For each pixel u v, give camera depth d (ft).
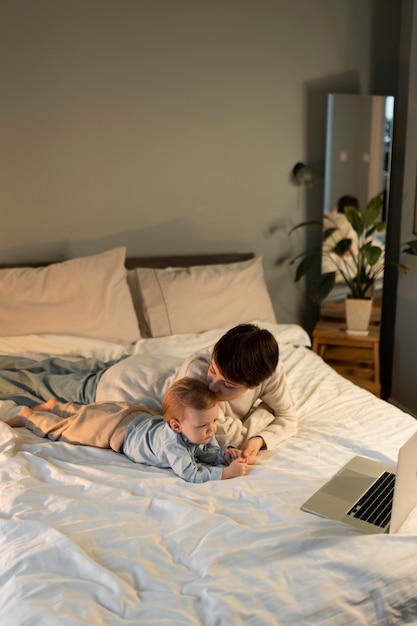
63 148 10.52
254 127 11.37
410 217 10.58
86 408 6.79
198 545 4.84
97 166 10.75
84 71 10.37
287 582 4.46
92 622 4.07
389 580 4.54
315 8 11.20
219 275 10.53
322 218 12.01
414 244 10.07
